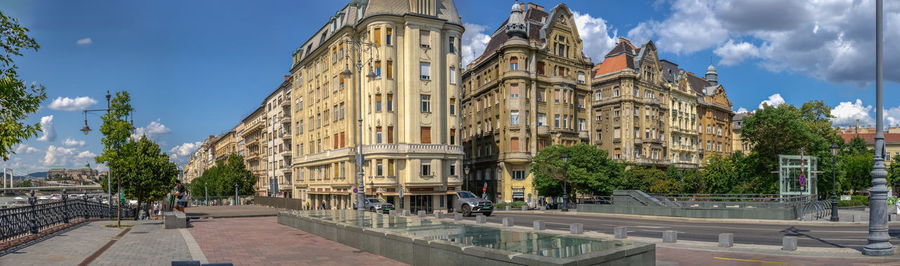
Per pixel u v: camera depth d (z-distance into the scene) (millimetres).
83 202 30562
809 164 36125
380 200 38906
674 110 82938
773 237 19719
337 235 17188
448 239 11305
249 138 107375
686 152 85562
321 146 59688
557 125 63688
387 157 47594
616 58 76938
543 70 63438
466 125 72500
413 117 48281
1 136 11062
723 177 61250
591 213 39031
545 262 8000
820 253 14180
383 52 48438
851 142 86750
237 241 17906
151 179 30109
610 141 75375
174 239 18656
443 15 51188
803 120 58062
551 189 56938
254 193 95438
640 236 20391
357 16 52875
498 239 10984
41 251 14930
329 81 57312
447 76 50656
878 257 13422
